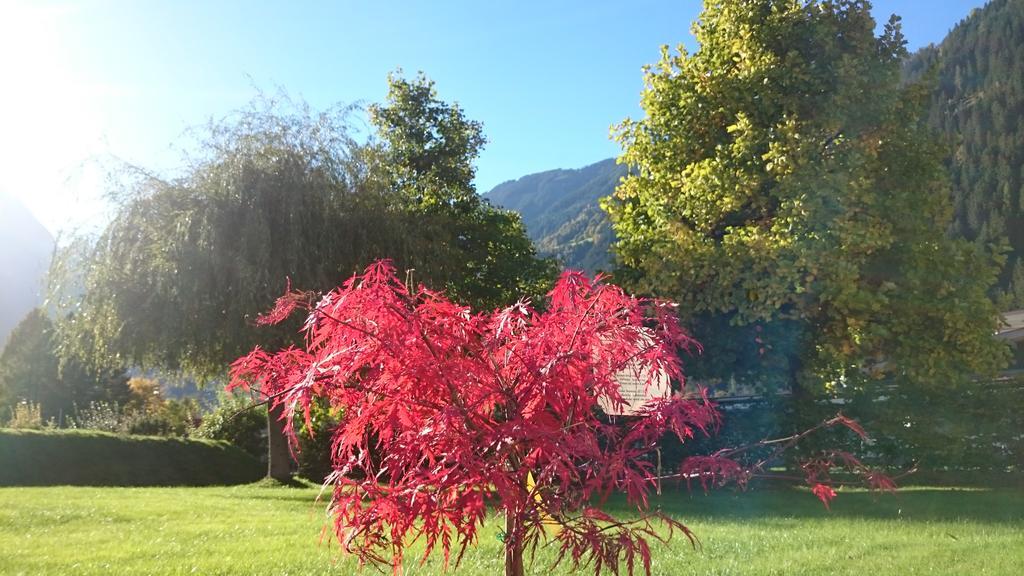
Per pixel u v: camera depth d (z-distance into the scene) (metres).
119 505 10.82
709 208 14.56
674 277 14.37
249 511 10.91
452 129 26.27
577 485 3.38
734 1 15.12
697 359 14.82
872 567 6.68
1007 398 13.96
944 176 14.63
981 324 13.88
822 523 9.53
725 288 14.28
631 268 16.00
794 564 6.77
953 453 13.80
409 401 3.54
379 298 3.45
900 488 13.88
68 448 18.89
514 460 3.50
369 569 6.26
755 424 14.45
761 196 14.55
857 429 3.64
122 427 30.12
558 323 3.61
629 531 3.47
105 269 16.73
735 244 14.03
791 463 14.29
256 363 3.70
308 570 6.39
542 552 6.72
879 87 14.12
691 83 15.67
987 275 14.27
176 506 11.10
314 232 17.03
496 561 6.49
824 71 14.29
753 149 14.35
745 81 14.60
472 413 3.38
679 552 7.22
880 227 13.80
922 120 15.38
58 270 17.31
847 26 14.31
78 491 13.24
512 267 24.97
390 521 3.40
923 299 13.76
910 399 14.32
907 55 14.63
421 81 26.31
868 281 14.44
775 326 14.45
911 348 13.96
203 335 16.69
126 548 7.45
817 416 14.27
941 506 11.29
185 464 21.31
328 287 16.69
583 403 3.52
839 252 13.50
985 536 8.38
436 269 18.56
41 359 43.56
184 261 16.36
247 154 17.11
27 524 8.97
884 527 9.15
